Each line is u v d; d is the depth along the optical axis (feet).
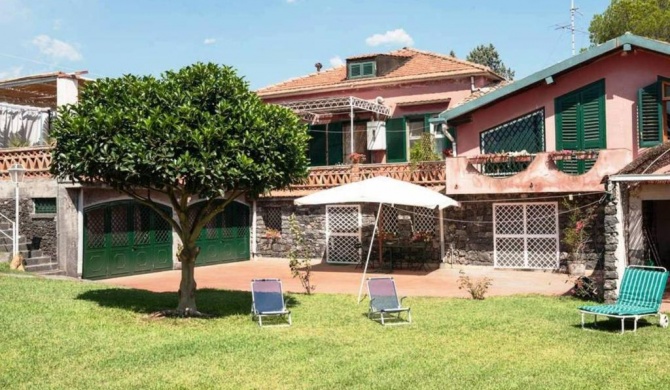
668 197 50.85
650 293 35.76
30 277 51.90
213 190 33.83
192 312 38.93
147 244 67.31
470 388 24.07
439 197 52.31
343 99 75.10
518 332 34.09
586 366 27.02
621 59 60.18
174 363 27.58
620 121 60.18
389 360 28.14
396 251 69.62
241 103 35.86
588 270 61.05
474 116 67.21
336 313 40.47
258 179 34.88
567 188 59.36
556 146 63.16
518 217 65.26
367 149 82.02
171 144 33.06
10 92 74.38
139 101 34.60
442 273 64.28
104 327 34.37
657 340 31.73
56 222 59.26
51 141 60.95
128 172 33.22
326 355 29.14
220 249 77.56
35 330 32.50
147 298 44.98
